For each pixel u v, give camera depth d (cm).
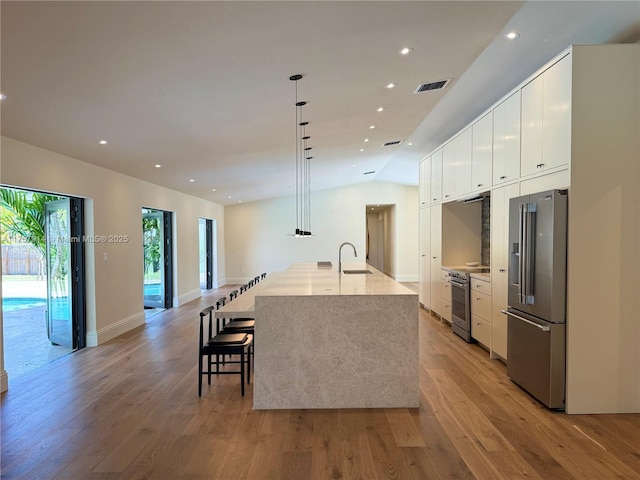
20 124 317
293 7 205
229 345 330
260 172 702
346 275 461
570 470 220
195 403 315
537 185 329
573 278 286
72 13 180
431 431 266
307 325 304
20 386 354
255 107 358
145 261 765
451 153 544
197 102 321
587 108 282
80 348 478
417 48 287
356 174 946
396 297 304
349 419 286
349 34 248
